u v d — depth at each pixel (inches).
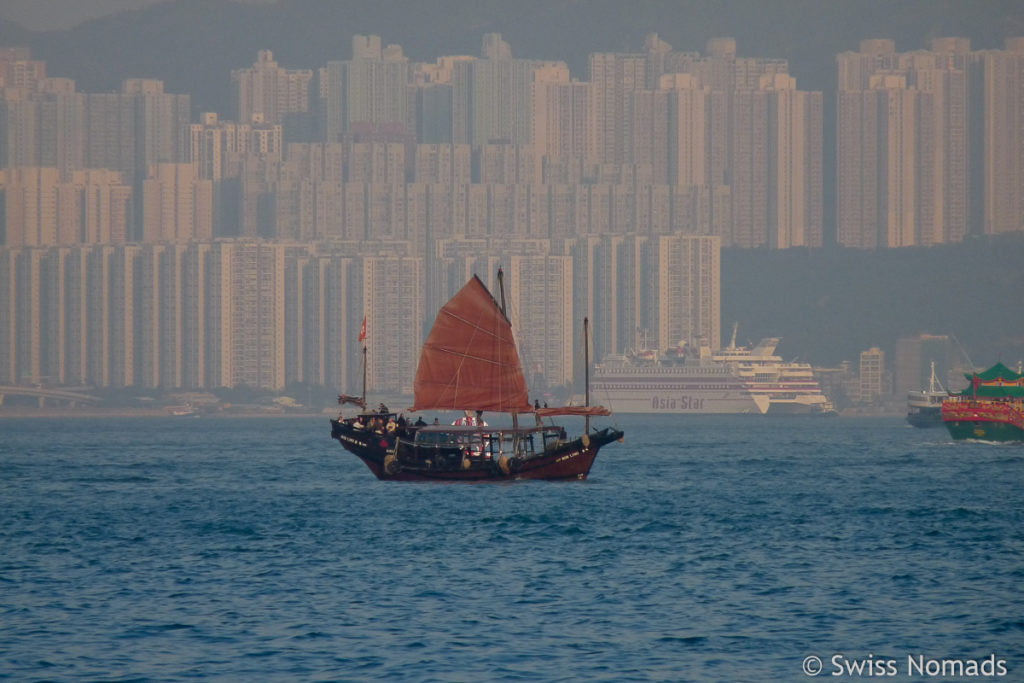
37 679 6958.7
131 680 6939.0
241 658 7342.5
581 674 7027.6
